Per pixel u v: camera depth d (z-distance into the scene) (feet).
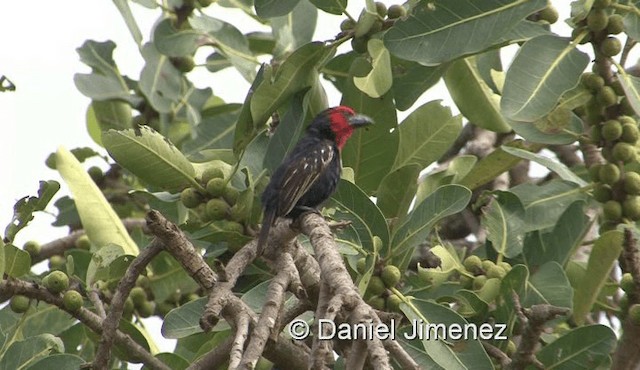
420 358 33.32
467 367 32.42
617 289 37.86
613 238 32.81
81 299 34.35
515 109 32.40
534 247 38.06
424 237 34.65
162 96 47.96
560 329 39.17
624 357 34.42
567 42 33.27
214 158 38.19
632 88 33.45
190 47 45.65
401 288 36.06
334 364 33.24
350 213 35.27
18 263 34.45
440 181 37.86
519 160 40.06
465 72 41.55
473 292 34.88
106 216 39.75
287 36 44.65
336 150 37.58
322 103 39.24
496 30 34.09
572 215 37.40
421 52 34.47
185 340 38.52
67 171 39.75
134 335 37.73
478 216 49.96
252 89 35.86
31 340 33.99
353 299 24.89
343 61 41.19
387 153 38.19
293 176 35.88
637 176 35.14
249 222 35.58
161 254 40.34
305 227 31.68
